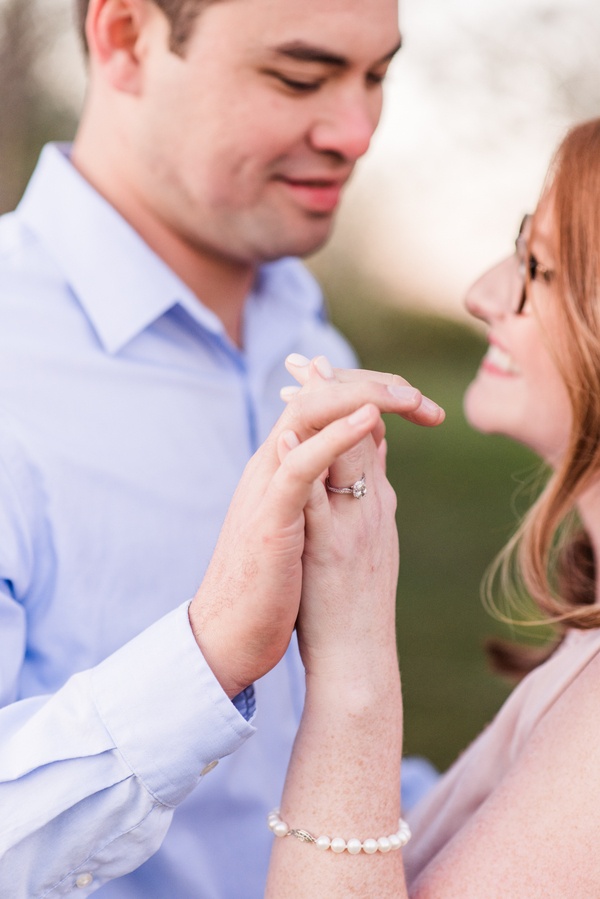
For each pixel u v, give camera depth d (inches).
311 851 44.5
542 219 58.3
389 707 45.5
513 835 46.2
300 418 40.3
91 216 66.5
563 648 56.8
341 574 44.4
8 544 56.7
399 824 45.8
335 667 44.9
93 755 44.1
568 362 56.8
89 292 65.6
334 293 411.5
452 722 150.6
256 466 42.8
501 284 63.1
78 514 60.4
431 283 405.7
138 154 65.9
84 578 60.1
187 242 68.6
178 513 64.6
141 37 63.6
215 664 43.6
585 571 64.3
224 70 61.5
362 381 40.7
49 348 63.7
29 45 267.1
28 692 58.6
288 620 42.5
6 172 276.1
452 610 192.4
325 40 60.5
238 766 64.1
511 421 61.9
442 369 423.2
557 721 48.3
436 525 243.4
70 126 286.8
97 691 44.5
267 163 64.1
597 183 55.2
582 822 45.2
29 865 44.8
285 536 40.6
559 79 250.8
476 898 45.4
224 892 63.1
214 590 43.5
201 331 69.6
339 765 44.6
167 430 66.1
